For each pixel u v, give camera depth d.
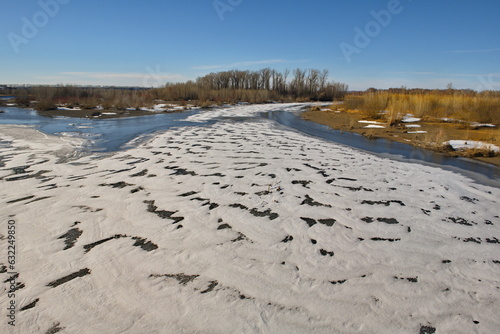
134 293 2.44
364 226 3.77
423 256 3.10
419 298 2.46
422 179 5.86
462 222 3.94
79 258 2.93
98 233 3.46
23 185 5.09
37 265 2.80
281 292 2.50
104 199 4.50
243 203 4.44
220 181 5.47
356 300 2.42
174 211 4.11
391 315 2.27
